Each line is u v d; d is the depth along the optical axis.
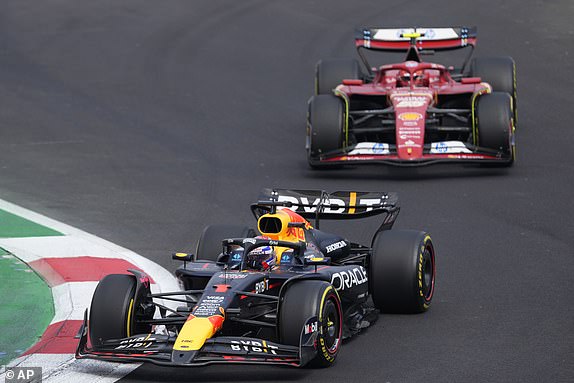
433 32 72.31
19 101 83.38
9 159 66.88
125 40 103.44
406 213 53.44
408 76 66.38
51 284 42.06
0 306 39.31
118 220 53.00
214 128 74.81
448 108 67.94
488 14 109.25
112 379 31.77
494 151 60.38
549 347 34.34
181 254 35.53
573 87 84.88
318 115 62.16
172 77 90.69
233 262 35.03
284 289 31.86
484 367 32.44
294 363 30.45
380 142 67.88
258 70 92.50
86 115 79.00
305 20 109.06
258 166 64.62
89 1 119.88
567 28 104.00
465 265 44.62
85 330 32.34
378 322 37.53
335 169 63.97
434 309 38.97
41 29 108.31
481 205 54.56
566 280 42.19
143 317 33.66
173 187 59.81
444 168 63.44
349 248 39.69
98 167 64.69
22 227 50.91
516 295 40.41
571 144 68.31
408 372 32.06
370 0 116.50
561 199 55.31
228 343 30.84
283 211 36.47
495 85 71.38
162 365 30.06
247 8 115.06
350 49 98.38
